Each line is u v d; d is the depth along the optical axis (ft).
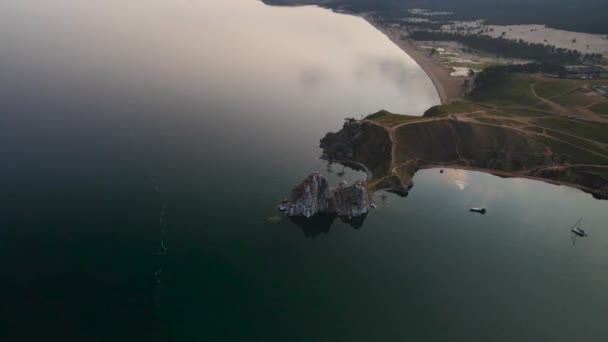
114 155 579.48
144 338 330.54
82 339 324.19
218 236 444.14
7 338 319.27
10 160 547.49
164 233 440.45
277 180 554.05
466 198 562.25
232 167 575.79
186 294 372.79
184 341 331.77
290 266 419.13
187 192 511.40
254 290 386.11
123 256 406.21
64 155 569.23
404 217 511.81
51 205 467.52
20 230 426.92
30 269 382.42
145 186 515.91
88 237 425.69
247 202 502.79
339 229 479.41
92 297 360.48
